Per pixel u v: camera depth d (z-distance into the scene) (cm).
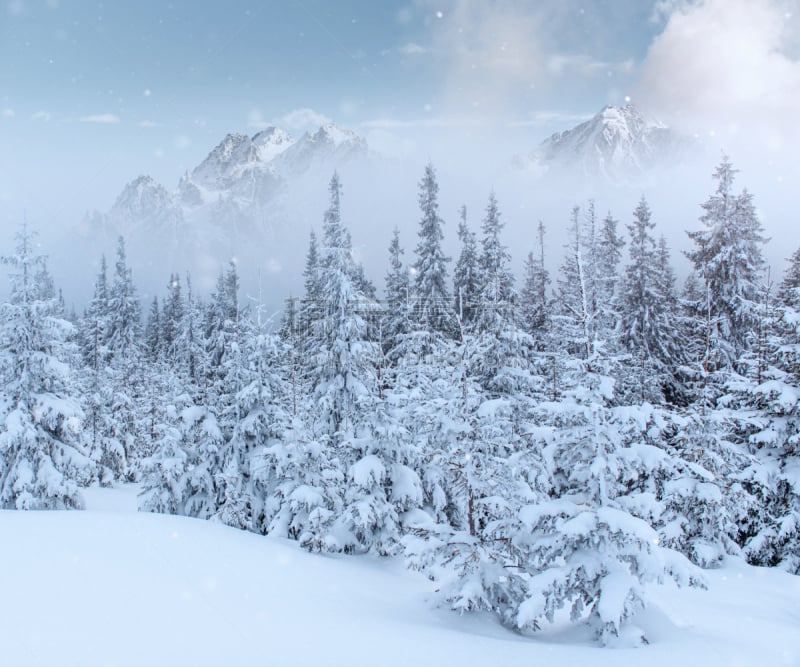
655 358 2961
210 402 2403
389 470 1789
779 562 1770
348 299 2248
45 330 2217
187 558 1317
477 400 1247
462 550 1145
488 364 1886
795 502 1756
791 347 1773
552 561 1076
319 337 2359
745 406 1967
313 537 1712
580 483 1131
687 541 1719
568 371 1133
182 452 2372
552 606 981
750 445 1911
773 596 1462
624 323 3031
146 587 1056
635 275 3017
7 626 819
